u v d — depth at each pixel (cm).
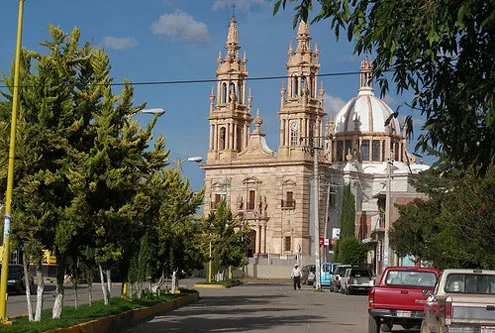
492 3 1156
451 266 3709
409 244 4825
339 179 11675
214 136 11912
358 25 1263
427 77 1356
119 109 2373
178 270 4403
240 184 11531
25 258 2267
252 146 11562
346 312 3625
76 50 2297
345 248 9750
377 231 7644
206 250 5475
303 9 1295
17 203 2219
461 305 1708
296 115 11206
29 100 2194
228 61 11981
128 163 2373
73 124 2223
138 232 2662
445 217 3069
